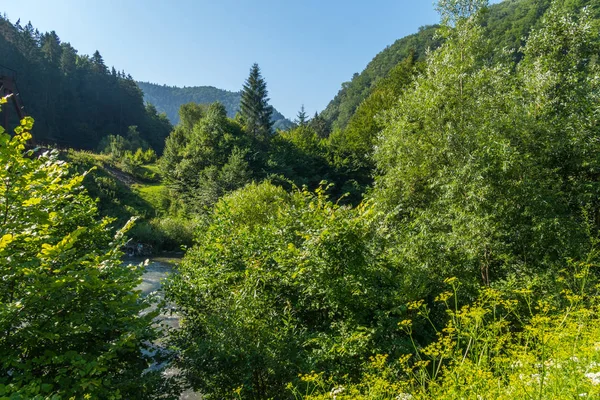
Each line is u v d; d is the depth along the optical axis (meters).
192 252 8.42
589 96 10.22
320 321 6.41
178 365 5.51
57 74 78.38
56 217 4.40
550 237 7.31
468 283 6.70
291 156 45.69
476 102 10.80
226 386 5.27
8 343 3.63
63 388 3.47
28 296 3.43
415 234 8.38
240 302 5.64
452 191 8.38
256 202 13.55
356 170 42.44
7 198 3.50
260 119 56.44
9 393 2.97
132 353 4.63
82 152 41.81
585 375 2.33
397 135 12.73
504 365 2.91
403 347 5.19
